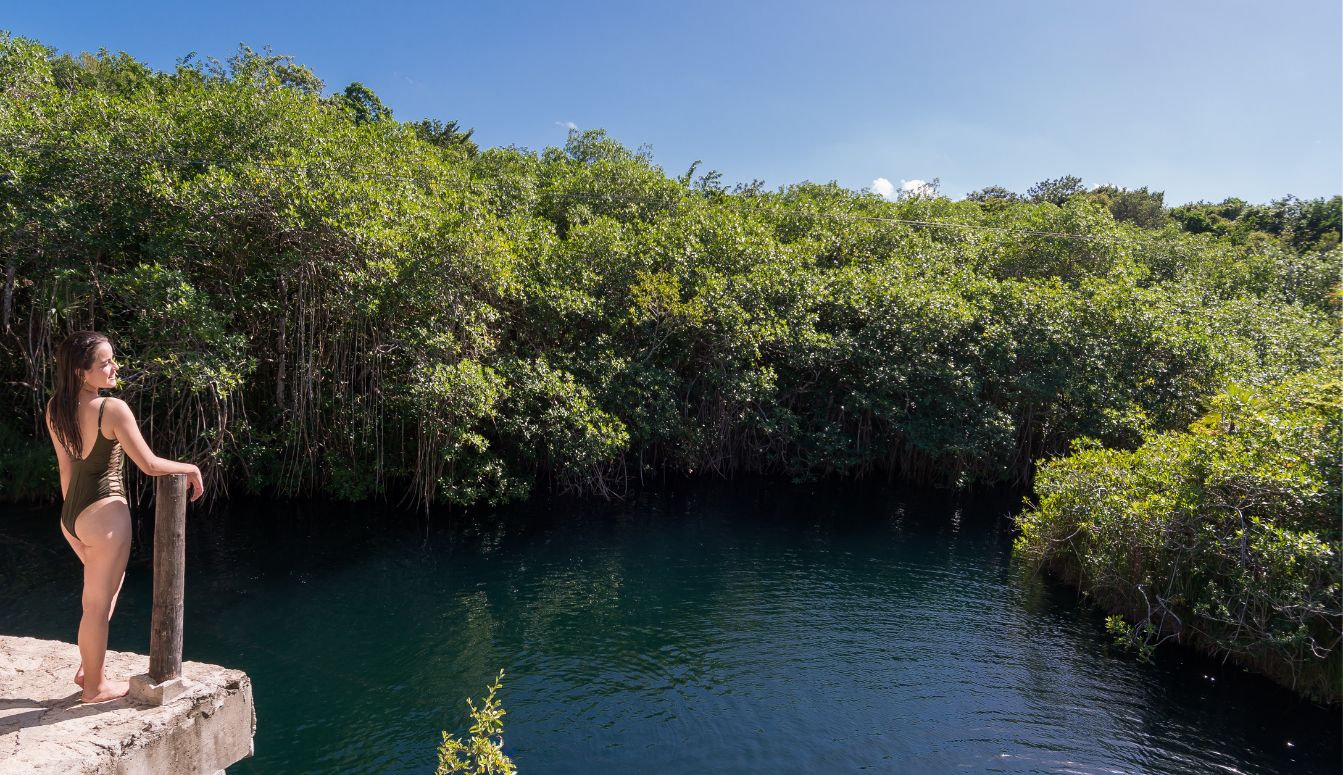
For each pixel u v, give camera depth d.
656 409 19.22
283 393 15.53
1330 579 9.01
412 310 16.03
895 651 10.48
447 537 15.16
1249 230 51.28
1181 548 10.34
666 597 12.45
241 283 15.22
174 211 14.54
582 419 16.94
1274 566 9.32
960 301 21.42
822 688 9.33
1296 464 9.89
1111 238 27.16
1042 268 27.12
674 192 25.48
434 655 9.91
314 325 15.69
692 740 8.05
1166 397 20.62
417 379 15.12
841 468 21.48
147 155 14.53
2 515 14.05
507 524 16.34
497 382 15.45
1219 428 11.93
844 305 21.50
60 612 10.10
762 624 11.38
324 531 14.97
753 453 22.66
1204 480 10.50
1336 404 10.69
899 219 29.45
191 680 4.09
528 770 7.41
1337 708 9.00
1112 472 12.20
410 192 16.56
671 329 19.77
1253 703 9.12
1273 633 9.27
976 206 35.16
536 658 9.95
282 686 8.89
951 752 7.98
